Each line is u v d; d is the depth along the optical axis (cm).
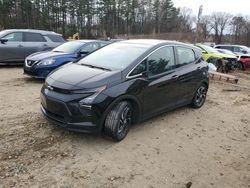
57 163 404
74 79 459
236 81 1180
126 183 377
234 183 407
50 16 6362
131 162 426
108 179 381
